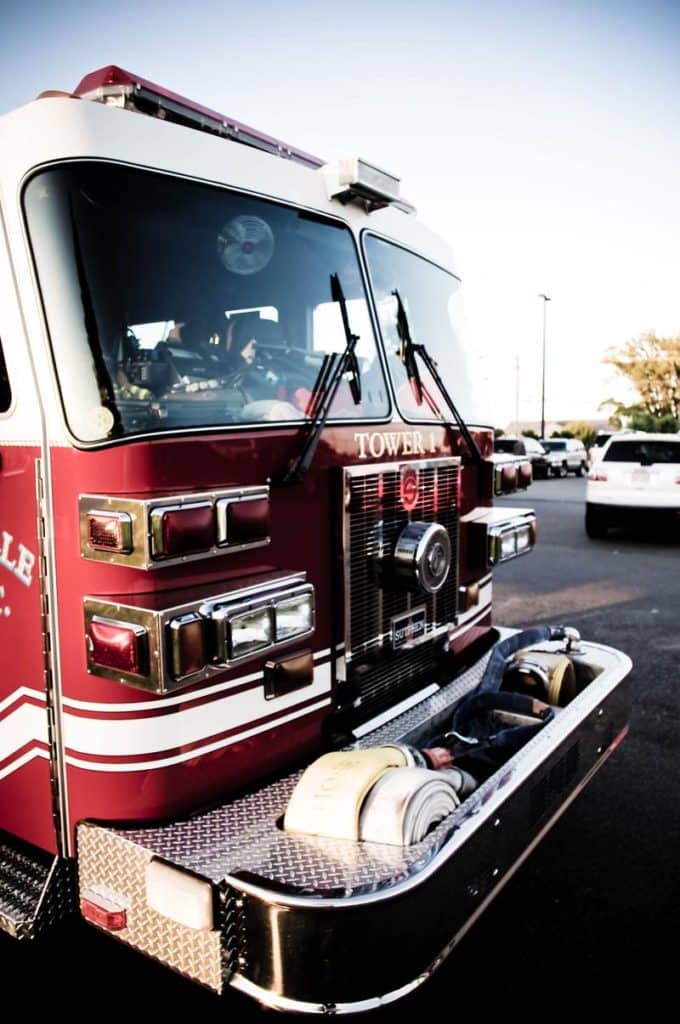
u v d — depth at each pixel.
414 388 3.01
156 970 2.52
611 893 2.96
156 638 1.79
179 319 2.20
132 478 1.91
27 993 2.42
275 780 2.29
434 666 3.12
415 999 2.42
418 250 3.22
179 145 2.19
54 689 2.04
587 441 47.91
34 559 2.04
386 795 1.99
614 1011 2.38
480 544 3.34
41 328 1.93
